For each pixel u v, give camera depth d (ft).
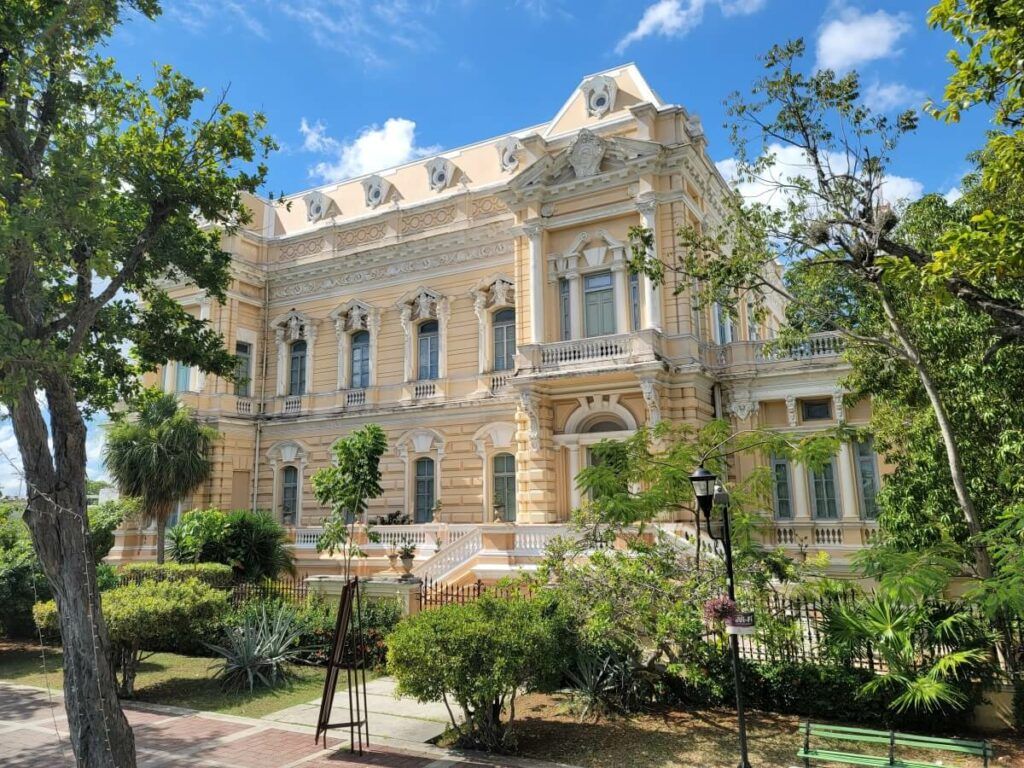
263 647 48.34
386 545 84.48
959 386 43.39
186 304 106.01
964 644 34.99
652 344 72.84
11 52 31.86
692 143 78.69
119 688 45.47
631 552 47.09
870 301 51.31
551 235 83.71
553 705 41.22
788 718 37.73
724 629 37.40
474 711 35.81
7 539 65.26
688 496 43.19
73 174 30.71
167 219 40.11
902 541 43.68
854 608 38.19
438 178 103.04
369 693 45.68
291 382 108.17
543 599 39.68
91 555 32.60
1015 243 28.45
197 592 51.80
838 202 45.39
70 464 32.30
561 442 79.61
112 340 43.83
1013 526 36.01
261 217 116.16
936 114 31.48
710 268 50.21
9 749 35.70
